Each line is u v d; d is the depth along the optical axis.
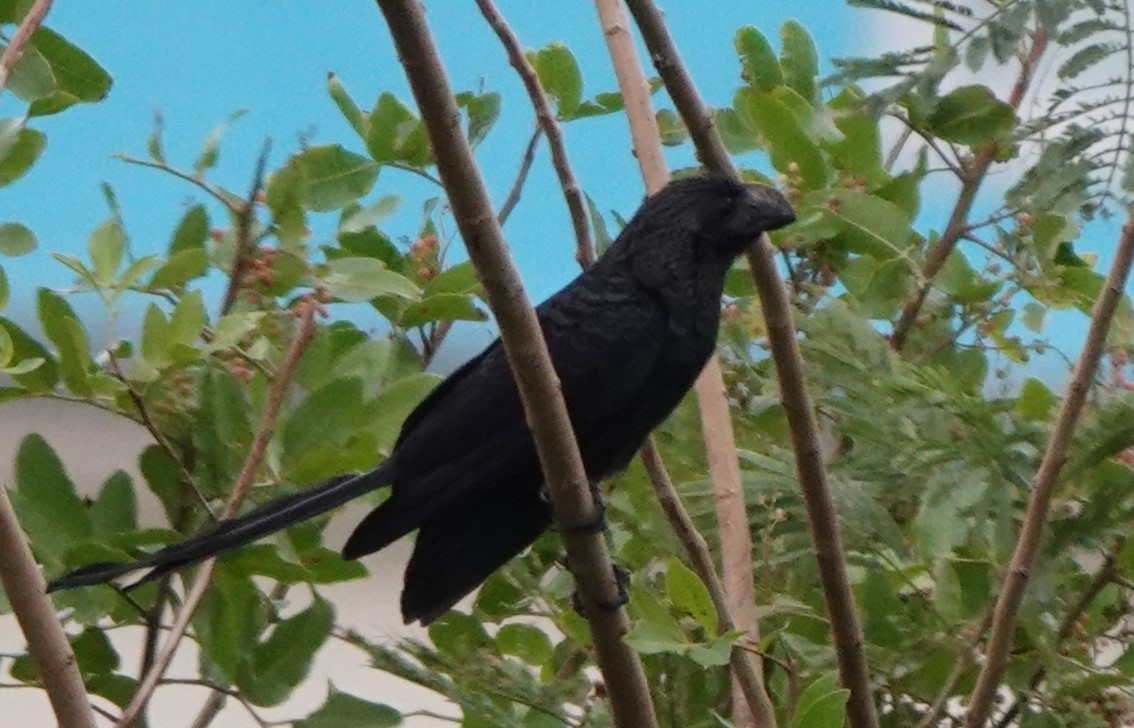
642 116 6.07
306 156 6.18
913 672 5.91
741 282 7.04
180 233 6.00
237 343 5.75
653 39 5.50
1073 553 5.57
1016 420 5.55
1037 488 4.93
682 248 5.87
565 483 4.34
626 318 5.79
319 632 5.33
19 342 5.30
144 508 7.28
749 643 5.19
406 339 6.53
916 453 5.49
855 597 5.95
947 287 6.84
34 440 5.40
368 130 6.47
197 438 5.60
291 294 6.37
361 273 5.73
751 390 6.65
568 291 5.96
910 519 6.39
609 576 4.53
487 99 6.84
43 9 4.80
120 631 8.52
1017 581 4.98
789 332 5.19
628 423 5.85
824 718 4.48
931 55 5.07
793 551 5.84
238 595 5.33
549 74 6.92
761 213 5.86
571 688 5.74
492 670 5.73
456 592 5.50
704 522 6.27
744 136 7.19
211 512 5.24
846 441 6.44
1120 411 5.30
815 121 6.79
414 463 5.30
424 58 3.75
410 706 8.94
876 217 6.79
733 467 5.68
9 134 5.30
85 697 4.31
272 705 5.27
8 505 4.25
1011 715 5.84
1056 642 5.53
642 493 6.20
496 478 5.38
